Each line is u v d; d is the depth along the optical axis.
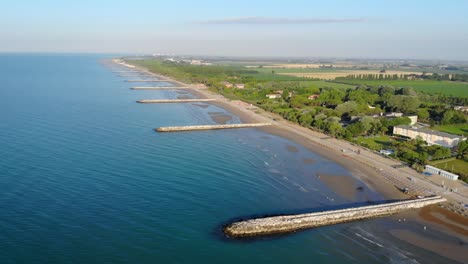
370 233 81.25
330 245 76.38
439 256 73.75
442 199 97.38
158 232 77.56
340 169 119.56
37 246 70.56
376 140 159.62
